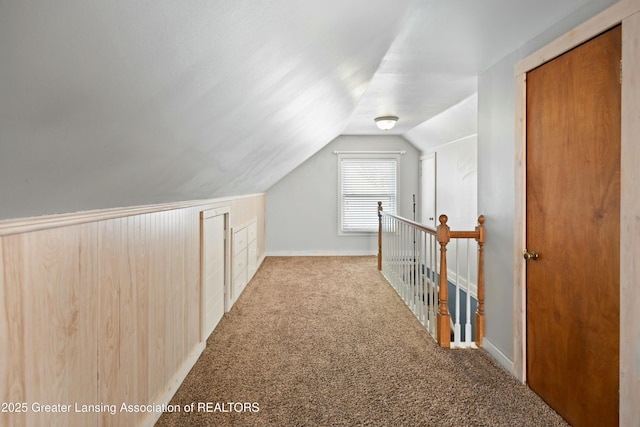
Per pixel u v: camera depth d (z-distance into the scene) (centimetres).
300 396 201
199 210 254
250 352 256
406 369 231
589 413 164
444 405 192
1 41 49
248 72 116
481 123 265
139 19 61
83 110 73
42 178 85
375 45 192
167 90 91
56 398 110
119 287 146
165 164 138
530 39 206
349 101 311
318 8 107
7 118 61
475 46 219
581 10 168
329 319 322
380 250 517
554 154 185
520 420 180
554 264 187
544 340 196
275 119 199
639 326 136
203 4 69
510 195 225
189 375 224
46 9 48
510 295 227
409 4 159
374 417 182
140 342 165
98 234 132
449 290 510
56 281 110
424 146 596
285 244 636
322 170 633
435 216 561
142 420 166
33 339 101
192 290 239
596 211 159
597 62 156
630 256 139
